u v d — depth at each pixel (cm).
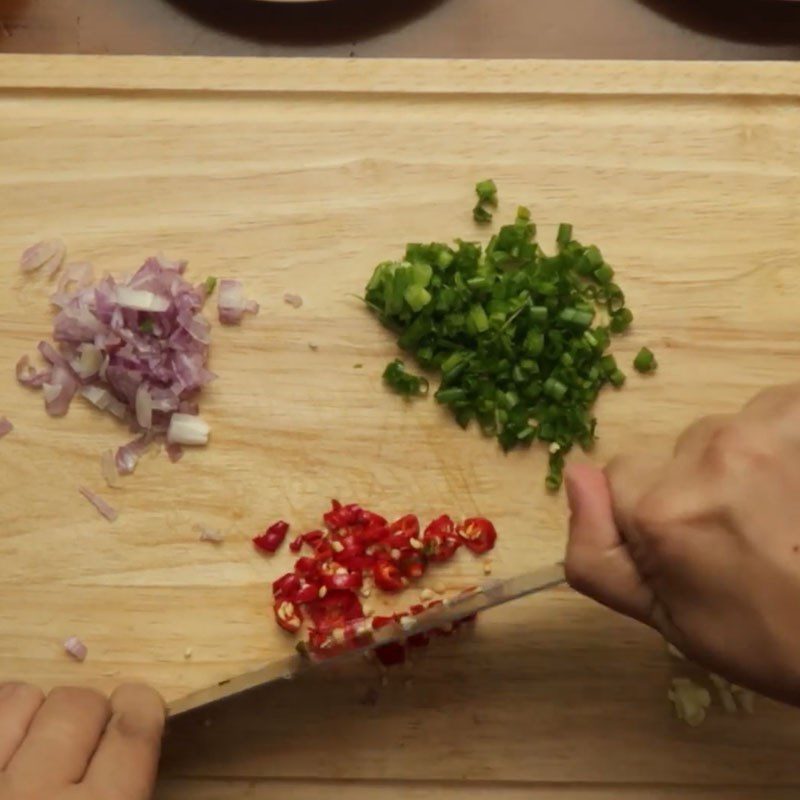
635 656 67
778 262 69
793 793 67
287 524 68
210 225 70
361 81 70
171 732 67
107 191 70
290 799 67
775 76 70
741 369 69
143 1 74
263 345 69
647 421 68
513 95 70
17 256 70
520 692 67
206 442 68
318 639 65
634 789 67
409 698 67
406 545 67
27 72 70
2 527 68
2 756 62
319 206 70
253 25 74
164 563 68
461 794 67
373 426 69
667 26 73
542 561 68
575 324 68
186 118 70
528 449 68
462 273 68
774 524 55
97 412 69
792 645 55
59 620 68
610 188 70
